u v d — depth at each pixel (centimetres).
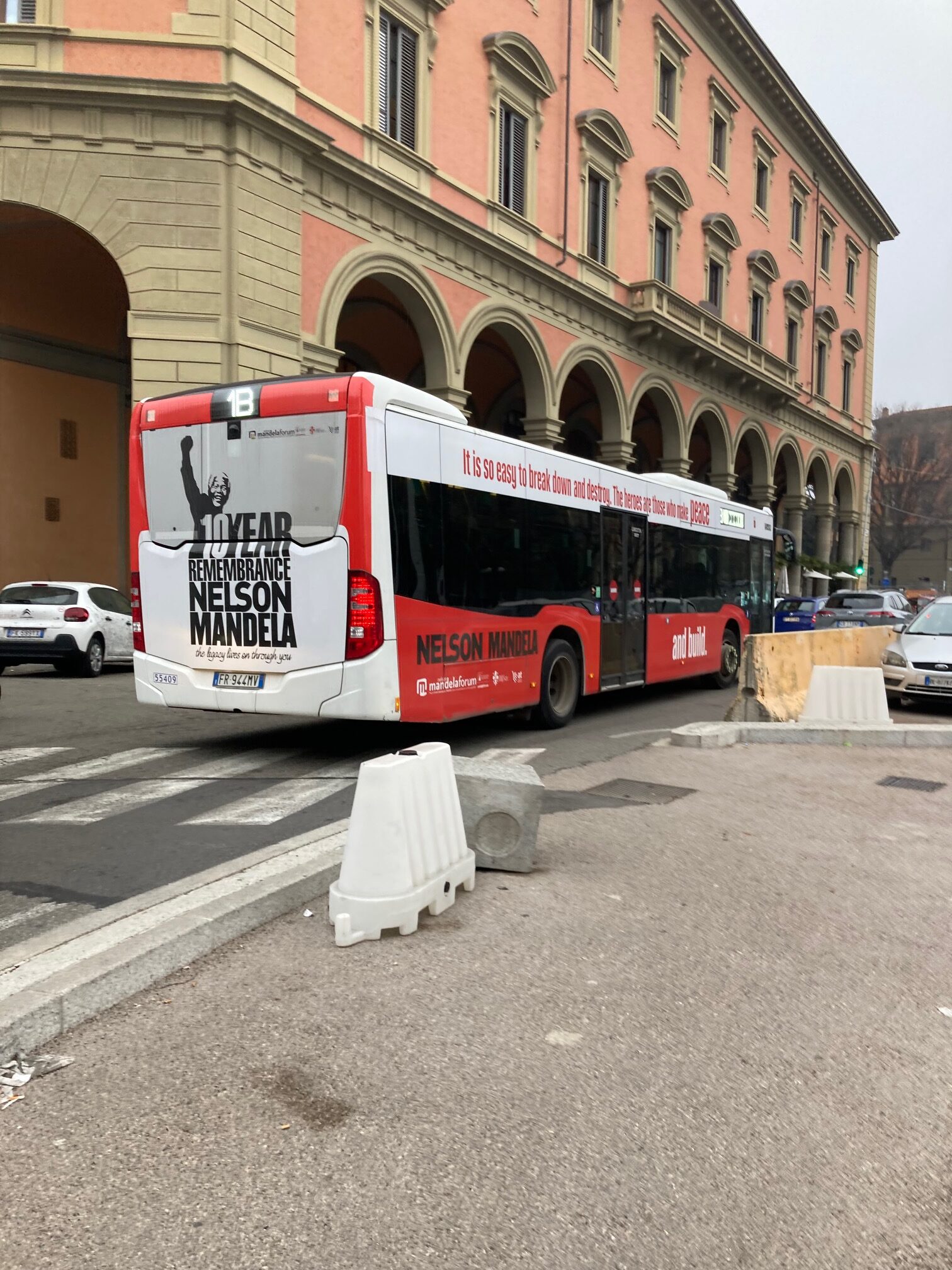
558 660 1021
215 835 588
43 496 1958
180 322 1517
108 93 1478
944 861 557
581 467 1070
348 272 1730
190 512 796
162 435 805
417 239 1888
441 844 457
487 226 2097
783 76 3522
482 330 2089
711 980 382
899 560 8912
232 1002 354
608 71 2534
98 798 688
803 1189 251
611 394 2611
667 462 2991
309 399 745
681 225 2966
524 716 1024
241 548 773
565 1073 307
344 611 736
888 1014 356
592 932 429
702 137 3097
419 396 793
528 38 2169
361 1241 229
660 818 638
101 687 1391
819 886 504
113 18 1495
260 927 427
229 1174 253
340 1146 266
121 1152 263
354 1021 339
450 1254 225
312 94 1656
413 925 422
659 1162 262
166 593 811
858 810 676
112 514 2105
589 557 1090
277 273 1589
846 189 4419
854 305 4694
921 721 1172
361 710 737
